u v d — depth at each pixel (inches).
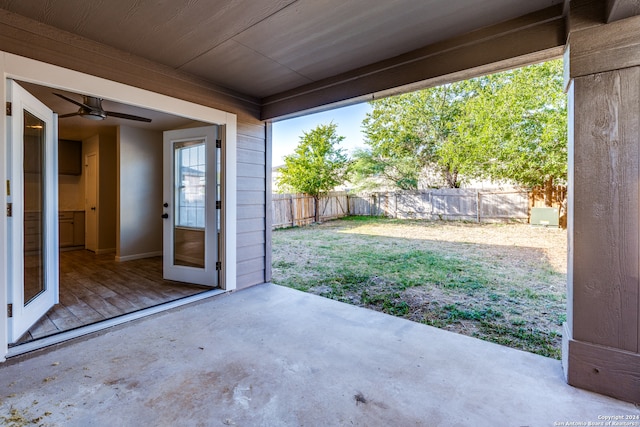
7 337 88.3
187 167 157.8
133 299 130.6
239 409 65.8
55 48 94.0
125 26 93.4
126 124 206.2
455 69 100.7
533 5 83.7
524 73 267.4
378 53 111.8
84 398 68.9
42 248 113.3
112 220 239.1
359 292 152.0
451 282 164.9
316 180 396.2
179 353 89.7
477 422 62.6
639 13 67.6
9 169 89.0
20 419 61.9
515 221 312.2
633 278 69.6
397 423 62.1
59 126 209.0
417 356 89.5
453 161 325.7
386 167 399.9
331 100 133.1
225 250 145.3
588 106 73.0
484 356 89.8
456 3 82.7
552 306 131.5
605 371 71.6
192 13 86.7
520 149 276.7
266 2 81.9
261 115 161.6
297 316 120.0
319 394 71.3
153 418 62.8
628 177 69.7
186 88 128.6
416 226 336.2
